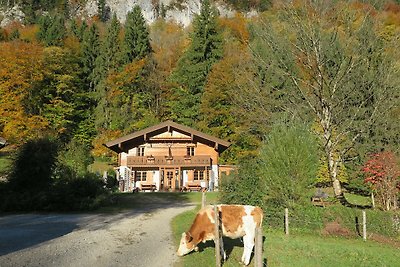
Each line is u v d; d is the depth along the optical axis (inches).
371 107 989.8
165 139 1640.0
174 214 813.9
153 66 2402.8
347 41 964.0
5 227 646.5
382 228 710.5
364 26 991.0
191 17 4712.1
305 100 997.2
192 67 2214.6
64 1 4532.5
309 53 960.9
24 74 1849.2
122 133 2085.4
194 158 1608.0
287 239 627.2
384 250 598.2
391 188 853.2
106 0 4704.7
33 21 4067.4
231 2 4131.4
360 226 706.8
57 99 2052.2
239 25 2630.4
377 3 1083.9
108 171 1635.1
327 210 717.3
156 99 2288.4
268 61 1224.2
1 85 1780.3
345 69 944.3
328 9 989.8
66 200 851.4
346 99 934.4
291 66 1080.8
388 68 989.2
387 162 880.9
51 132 1766.7
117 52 2474.2
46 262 431.5
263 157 754.8
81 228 642.2
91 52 2534.5
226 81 1916.8
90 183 930.1
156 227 660.7
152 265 438.0
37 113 1980.8
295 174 722.2
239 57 1955.0
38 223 690.2
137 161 1603.1
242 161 808.9
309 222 703.7
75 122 2153.1
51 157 948.6
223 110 1924.2
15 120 1707.7
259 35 1183.6
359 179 1203.9
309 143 750.5
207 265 440.1
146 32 2591.0
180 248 475.2
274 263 470.0
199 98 2106.3
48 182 938.7
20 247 492.7
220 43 2288.4
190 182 1658.5
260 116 1316.4
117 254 478.9
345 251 563.2
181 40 3019.2
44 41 2479.1
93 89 2421.3
